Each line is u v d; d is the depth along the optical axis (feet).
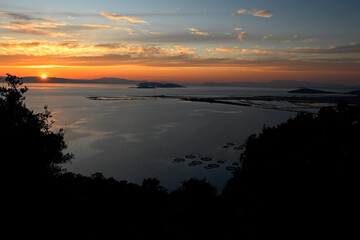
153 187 124.77
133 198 105.91
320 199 84.99
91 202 89.51
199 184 110.11
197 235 79.30
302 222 77.36
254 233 77.61
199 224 84.84
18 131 76.02
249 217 86.53
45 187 74.23
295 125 155.84
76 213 77.00
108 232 74.43
